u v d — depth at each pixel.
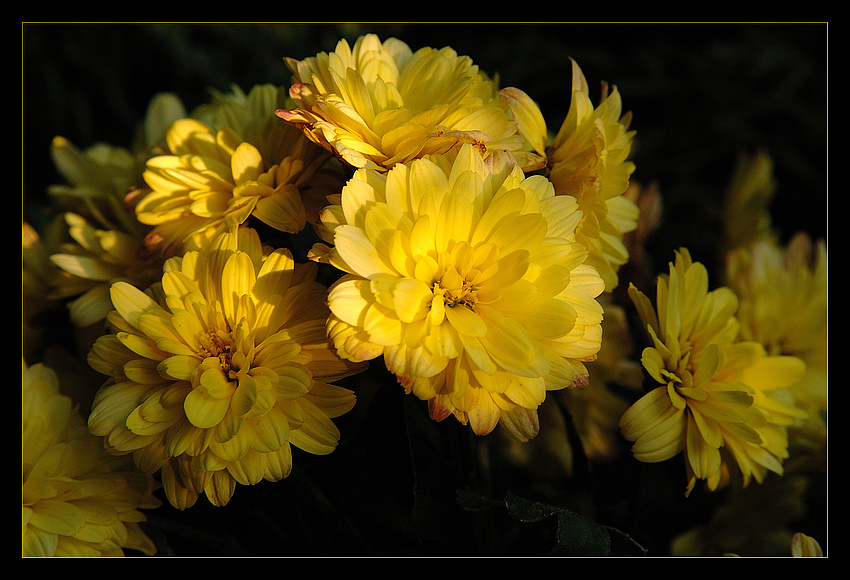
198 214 0.43
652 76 0.82
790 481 0.49
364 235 0.41
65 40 0.79
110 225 0.47
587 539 0.42
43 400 0.44
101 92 0.83
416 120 0.42
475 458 0.45
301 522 0.46
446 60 0.44
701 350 0.45
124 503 0.43
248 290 0.42
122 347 0.42
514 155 0.43
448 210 0.42
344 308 0.40
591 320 0.41
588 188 0.43
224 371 0.42
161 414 0.41
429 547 0.45
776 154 0.80
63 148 0.50
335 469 0.44
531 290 0.41
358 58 0.44
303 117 0.42
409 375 0.40
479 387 0.41
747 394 0.43
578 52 0.82
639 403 0.43
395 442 0.43
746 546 0.48
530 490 0.46
